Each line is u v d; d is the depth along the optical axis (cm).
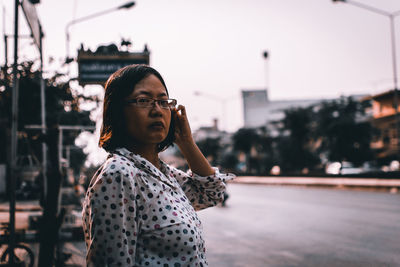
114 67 518
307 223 1164
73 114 822
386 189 2364
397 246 804
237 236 1002
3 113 952
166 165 158
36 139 573
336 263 693
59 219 553
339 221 1173
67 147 1681
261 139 5809
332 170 3931
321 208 1523
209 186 168
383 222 1118
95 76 514
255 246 868
